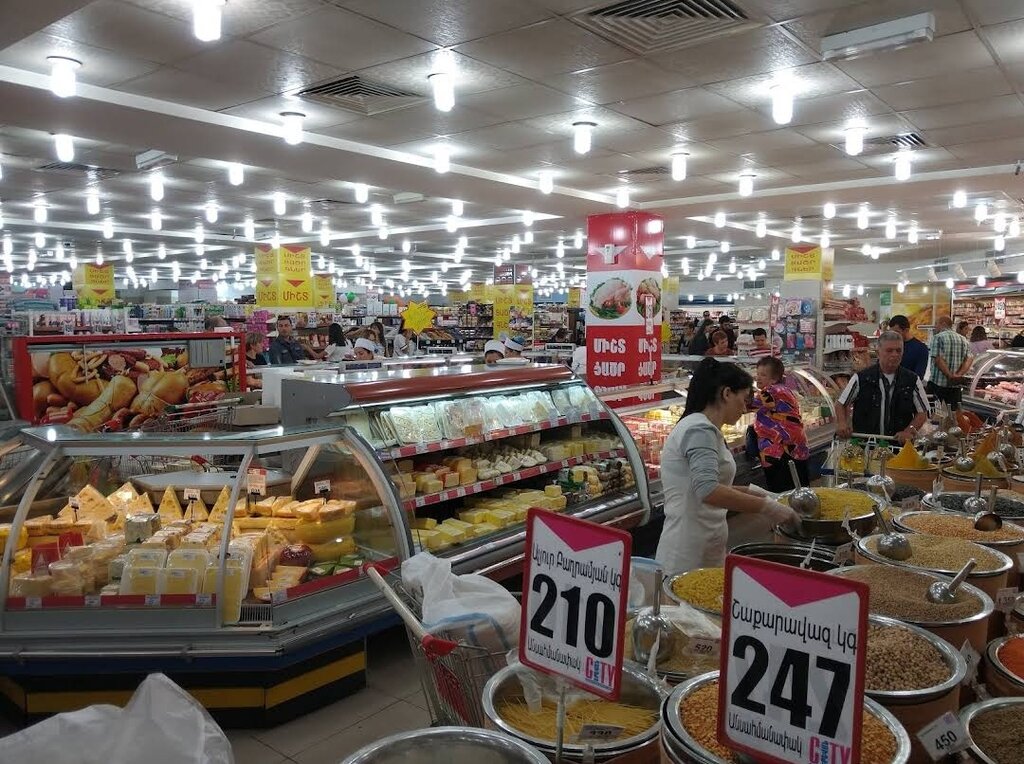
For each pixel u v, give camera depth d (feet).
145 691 4.23
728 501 9.19
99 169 29.63
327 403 12.58
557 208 35.78
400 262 77.77
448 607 6.64
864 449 13.97
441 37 15.69
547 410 16.07
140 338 18.62
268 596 10.14
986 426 16.71
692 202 34.88
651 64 17.34
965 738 4.61
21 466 10.57
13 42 14.92
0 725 10.14
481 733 4.71
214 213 39.32
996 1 14.03
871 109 20.93
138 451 10.39
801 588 3.78
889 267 78.38
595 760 4.71
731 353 31.48
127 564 9.90
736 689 3.97
